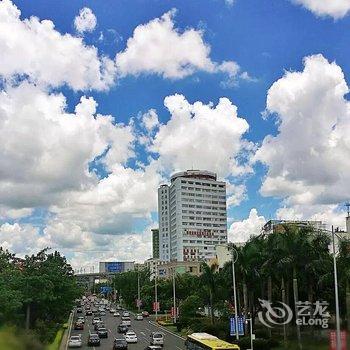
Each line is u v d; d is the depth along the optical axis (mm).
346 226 97500
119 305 184125
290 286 65438
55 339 71188
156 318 117438
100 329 84375
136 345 72562
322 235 58062
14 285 61750
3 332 31781
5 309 45688
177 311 109750
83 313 142875
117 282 183875
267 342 58688
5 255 77500
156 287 129125
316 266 56531
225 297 78875
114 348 66062
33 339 33500
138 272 169500
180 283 125875
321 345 51250
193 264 185375
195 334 55031
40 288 64250
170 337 83062
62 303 80188
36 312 67938
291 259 57906
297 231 59000
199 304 96438
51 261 80688
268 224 104562
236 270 67688
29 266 75438
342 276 54938
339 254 56281
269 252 62281
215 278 78062
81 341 75750
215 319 83500
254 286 70125
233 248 67938
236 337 61219
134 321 116562
